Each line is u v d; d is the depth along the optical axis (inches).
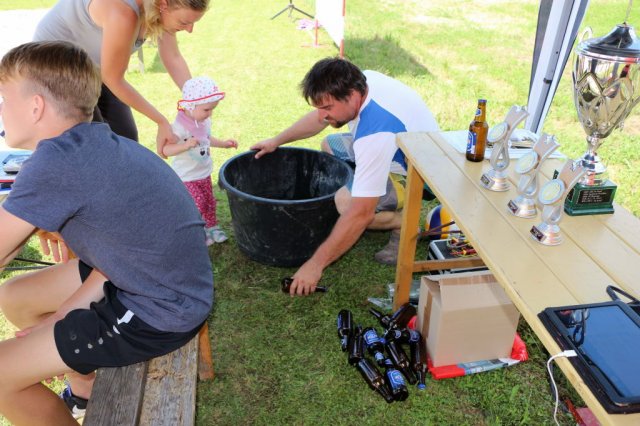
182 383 60.8
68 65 51.0
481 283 78.7
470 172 72.3
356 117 89.5
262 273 107.6
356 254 114.1
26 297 67.3
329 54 257.0
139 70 234.2
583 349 40.5
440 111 183.0
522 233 57.7
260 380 82.6
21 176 48.4
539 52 110.7
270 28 309.3
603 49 57.4
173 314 57.8
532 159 60.8
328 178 114.3
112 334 56.6
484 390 80.1
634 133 174.2
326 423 75.4
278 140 113.4
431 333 81.8
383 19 337.7
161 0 80.7
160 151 100.7
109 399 56.8
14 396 57.2
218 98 101.4
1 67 50.9
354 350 84.7
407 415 76.4
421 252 113.8
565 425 74.9
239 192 98.3
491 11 368.2
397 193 104.3
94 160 50.7
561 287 48.8
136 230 53.5
